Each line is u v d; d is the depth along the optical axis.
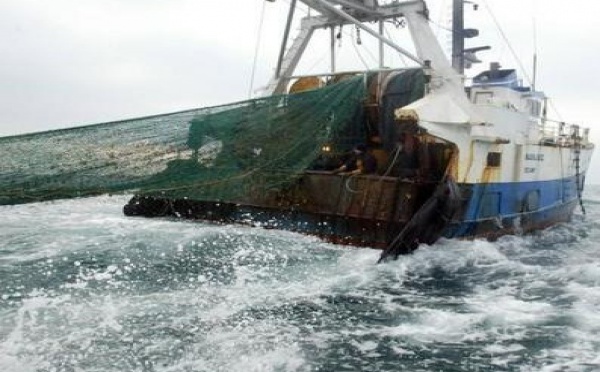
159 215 12.35
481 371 5.13
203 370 4.93
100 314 6.18
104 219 12.05
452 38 15.12
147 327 5.86
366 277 8.33
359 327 6.19
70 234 10.28
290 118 10.26
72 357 5.06
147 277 7.71
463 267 9.15
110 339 5.49
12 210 13.52
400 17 11.67
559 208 14.68
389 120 10.95
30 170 7.12
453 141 9.65
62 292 6.91
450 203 9.30
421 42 10.78
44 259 8.45
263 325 6.09
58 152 7.38
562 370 5.16
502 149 11.08
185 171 9.02
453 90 10.23
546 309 7.01
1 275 7.55
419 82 10.60
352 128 11.27
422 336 5.98
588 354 5.54
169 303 6.66
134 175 8.28
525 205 12.32
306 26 13.02
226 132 9.55
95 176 7.78
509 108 11.50
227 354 5.28
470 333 6.10
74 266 8.12
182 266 8.34
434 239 9.77
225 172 9.62
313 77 12.12
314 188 10.66
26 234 10.26
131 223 11.55
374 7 11.64
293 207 10.88
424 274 8.68
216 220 11.71
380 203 10.01
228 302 6.81
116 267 8.12
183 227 11.15
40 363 4.92
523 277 8.68
